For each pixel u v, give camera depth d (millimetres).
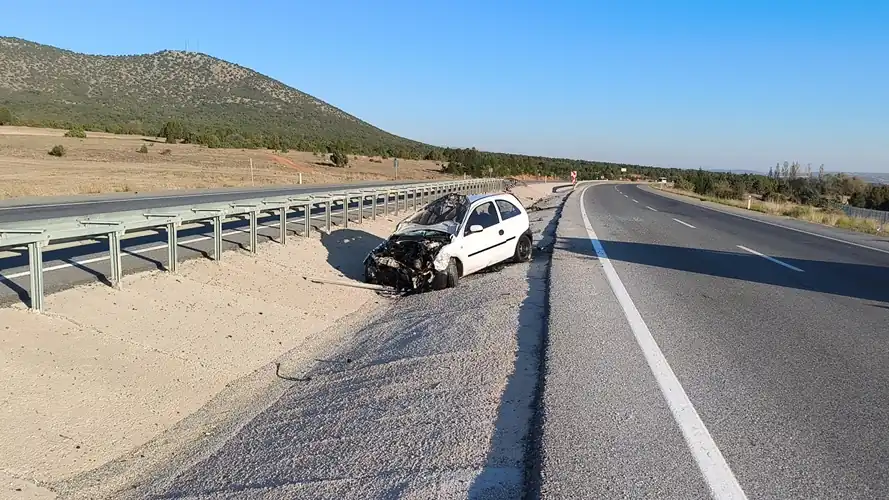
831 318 7969
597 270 11516
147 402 5723
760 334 7055
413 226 12125
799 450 4023
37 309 6633
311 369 7121
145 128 130375
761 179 99500
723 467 3738
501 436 4316
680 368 5676
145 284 8383
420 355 6633
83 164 51562
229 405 6035
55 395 5285
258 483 4188
